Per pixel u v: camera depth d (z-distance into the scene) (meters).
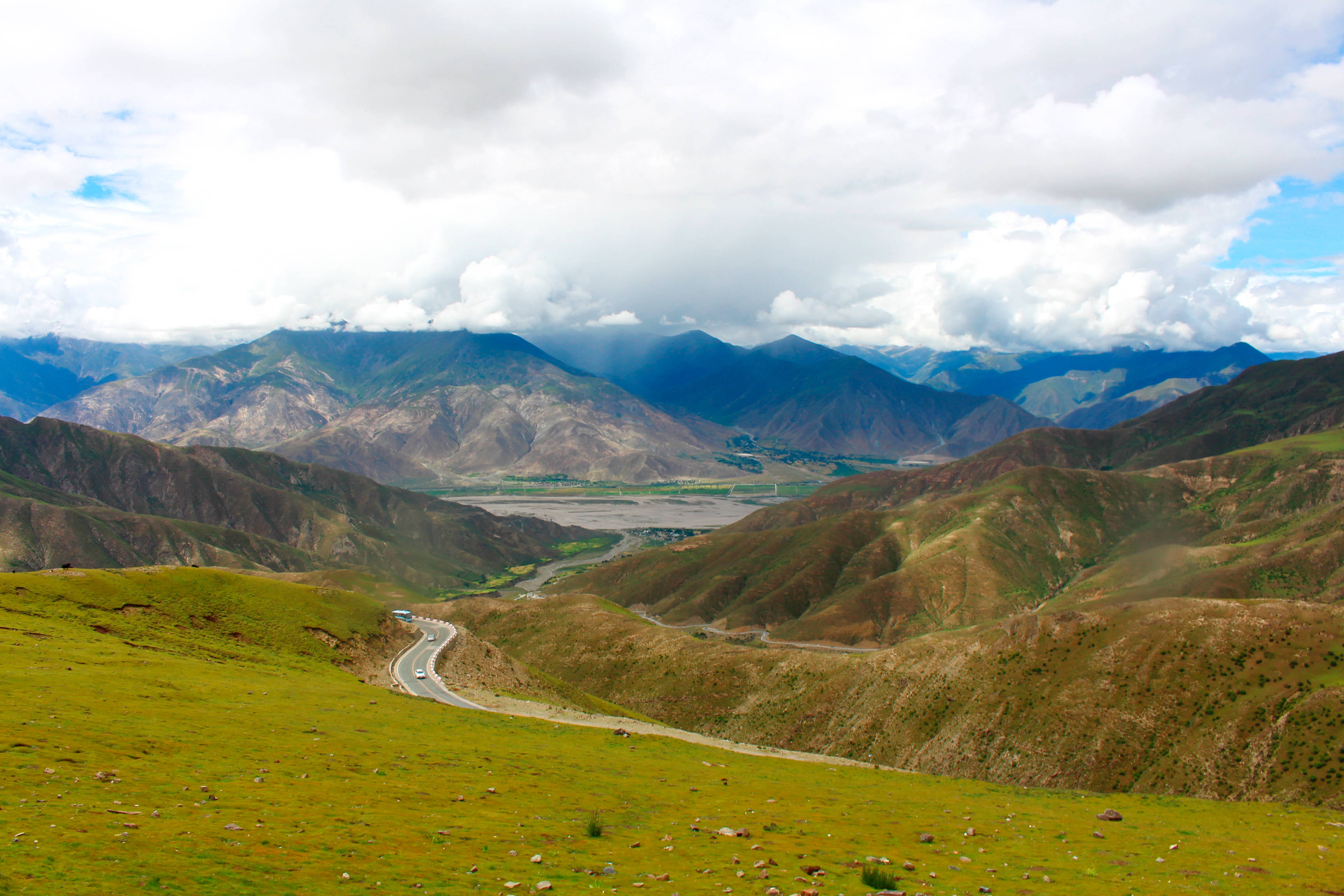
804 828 46.56
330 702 75.38
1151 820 59.50
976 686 150.12
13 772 37.38
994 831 50.22
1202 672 132.12
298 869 29.84
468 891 29.58
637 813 47.59
